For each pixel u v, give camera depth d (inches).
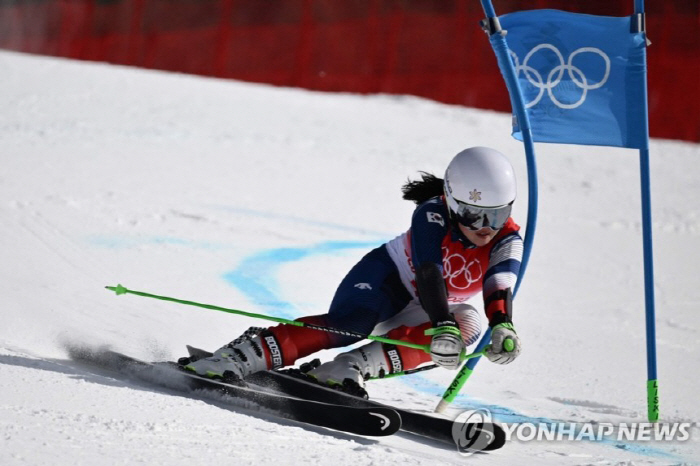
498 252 547.2
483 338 581.3
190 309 798.5
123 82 2327.8
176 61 3484.3
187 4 3513.8
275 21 3506.4
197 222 1138.7
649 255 624.7
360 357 571.8
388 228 1243.8
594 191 1690.5
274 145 1755.7
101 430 422.6
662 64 3390.7
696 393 714.8
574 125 621.6
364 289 579.2
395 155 1792.6
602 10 3503.9
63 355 601.9
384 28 3449.8
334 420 494.0
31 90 2062.0
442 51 3437.5
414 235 546.6
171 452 404.5
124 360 569.9
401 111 2426.2
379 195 1439.5
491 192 519.2
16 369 517.0
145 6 3538.4
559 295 1027.9
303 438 462.6
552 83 619.5
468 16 3454.7
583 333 880.9
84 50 3523.6
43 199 1142.3
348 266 1032.8
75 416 438.0
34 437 397.4
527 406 647.1
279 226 1179.3
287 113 2182.6
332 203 1352.1
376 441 499.5
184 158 1540.4
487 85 3376.0
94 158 1446.9
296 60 3437.5
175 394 532.7
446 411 611.2
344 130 2028.8
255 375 594.2
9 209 1069.1
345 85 3398.1
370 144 1886.1
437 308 512.7
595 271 1155.3
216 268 951.6
